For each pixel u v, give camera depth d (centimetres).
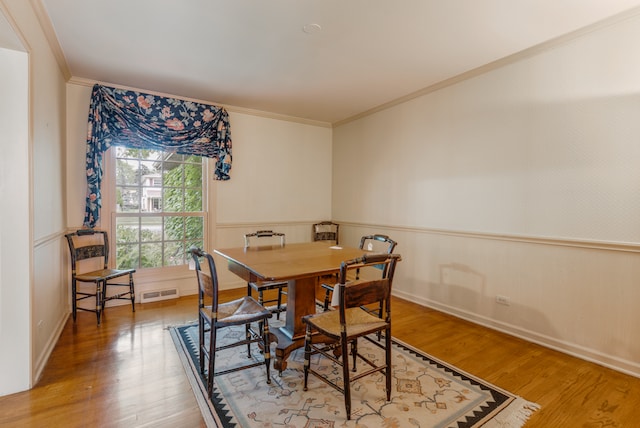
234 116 412
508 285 279
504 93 278
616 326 219
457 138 317
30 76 191
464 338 269
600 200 225
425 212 351
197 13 209
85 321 298
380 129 409
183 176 386
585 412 174
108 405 177
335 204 492
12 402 178
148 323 295
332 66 290
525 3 198
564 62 240
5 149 185
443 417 169
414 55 269
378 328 180
